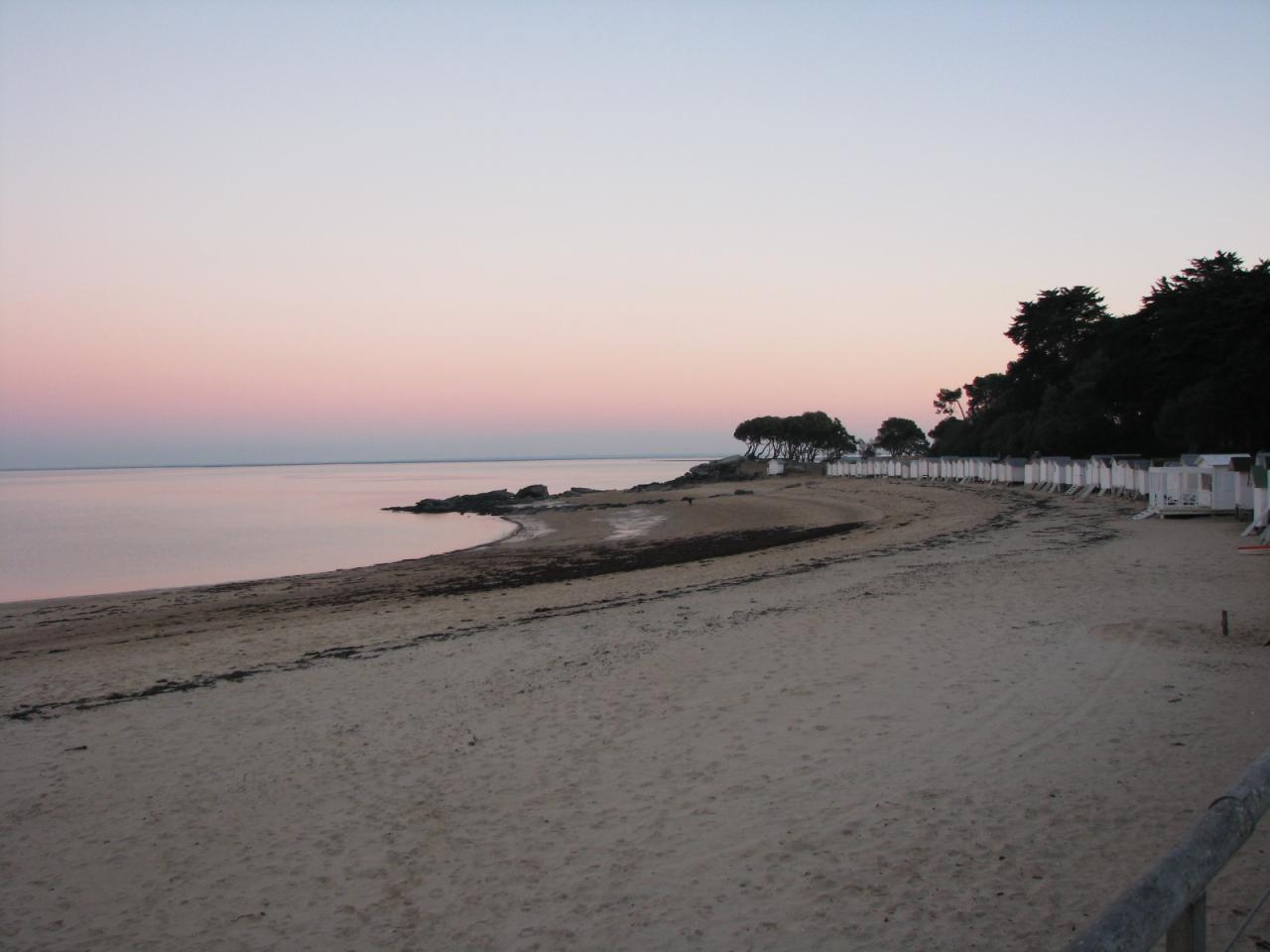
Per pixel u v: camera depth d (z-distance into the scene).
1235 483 24.56
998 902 5.02
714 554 28.30
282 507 77.12
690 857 5.98
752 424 112.00
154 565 34.75
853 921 4.98
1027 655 10.45
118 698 11.77
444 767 8.19
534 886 5.79
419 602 20.22
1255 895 4.63
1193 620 11.80
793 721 8.62
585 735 8.74
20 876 6.55
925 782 6.87
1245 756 6.89
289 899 5.90
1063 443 53.88
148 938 5.55
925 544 23.30
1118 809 6.10
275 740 9.41
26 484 164.38
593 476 171.50
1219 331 45.59
